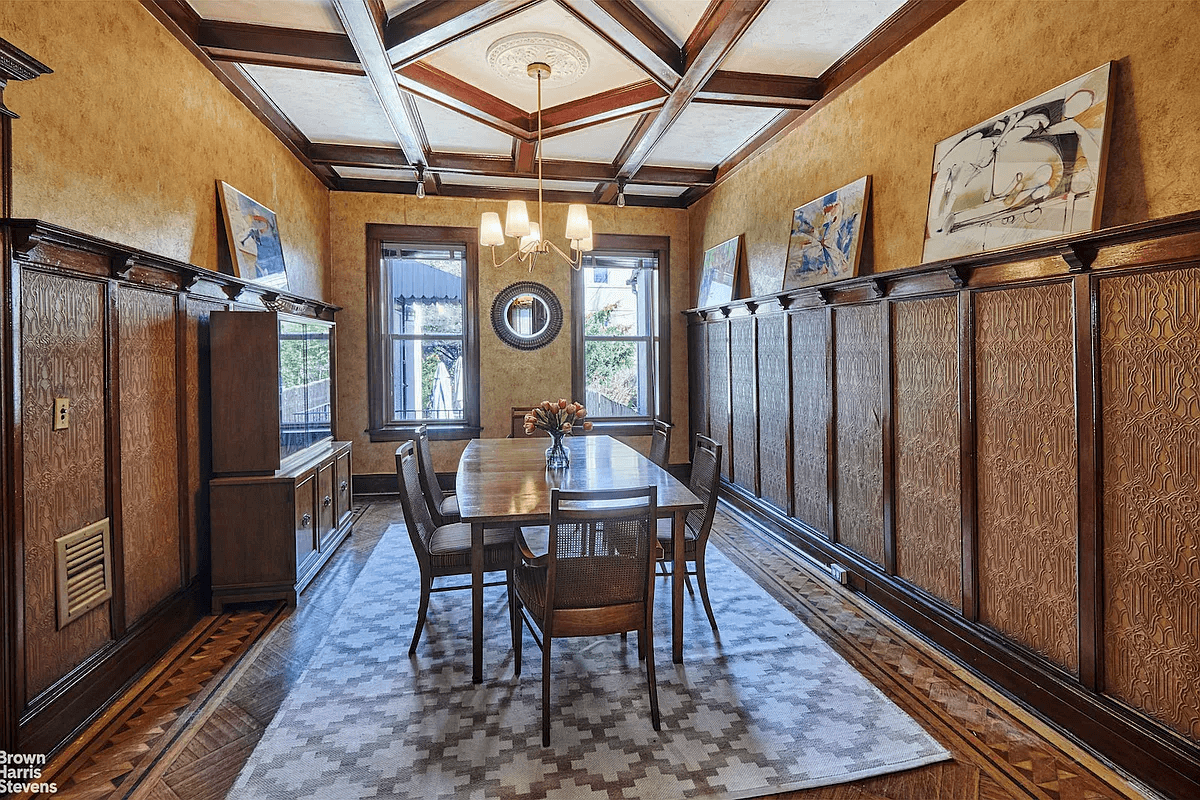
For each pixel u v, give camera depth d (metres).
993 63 2.65
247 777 2.03
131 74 2.77
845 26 3.25
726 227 5.73
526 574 2.70
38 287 2.16
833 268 3.83
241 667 2.81
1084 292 2.19
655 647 2.97
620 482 3.18
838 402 3.87
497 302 6.43
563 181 6.02
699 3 3.04
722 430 5.81
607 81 3.96
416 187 6.12
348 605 3.52
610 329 6.82
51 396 2.22
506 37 3.41
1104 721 2.12
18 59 1.90
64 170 2.32
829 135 3.99
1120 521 2.10
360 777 2.03
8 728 1.96
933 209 2.95
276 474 3.50
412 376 6.48
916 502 3.16
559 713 2.41
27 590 2.09
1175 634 1.94
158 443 2.98
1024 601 2.51
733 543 4.64
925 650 2.94
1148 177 2.02
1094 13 2.20
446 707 2.46
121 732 2.30
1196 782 1.84
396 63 3.35
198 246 3.41
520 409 5.86
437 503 3.92
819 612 3.39
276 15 3.18
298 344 4.05
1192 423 1.88
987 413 2.69
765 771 2.06
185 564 3.22
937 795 1.94
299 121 4.60
